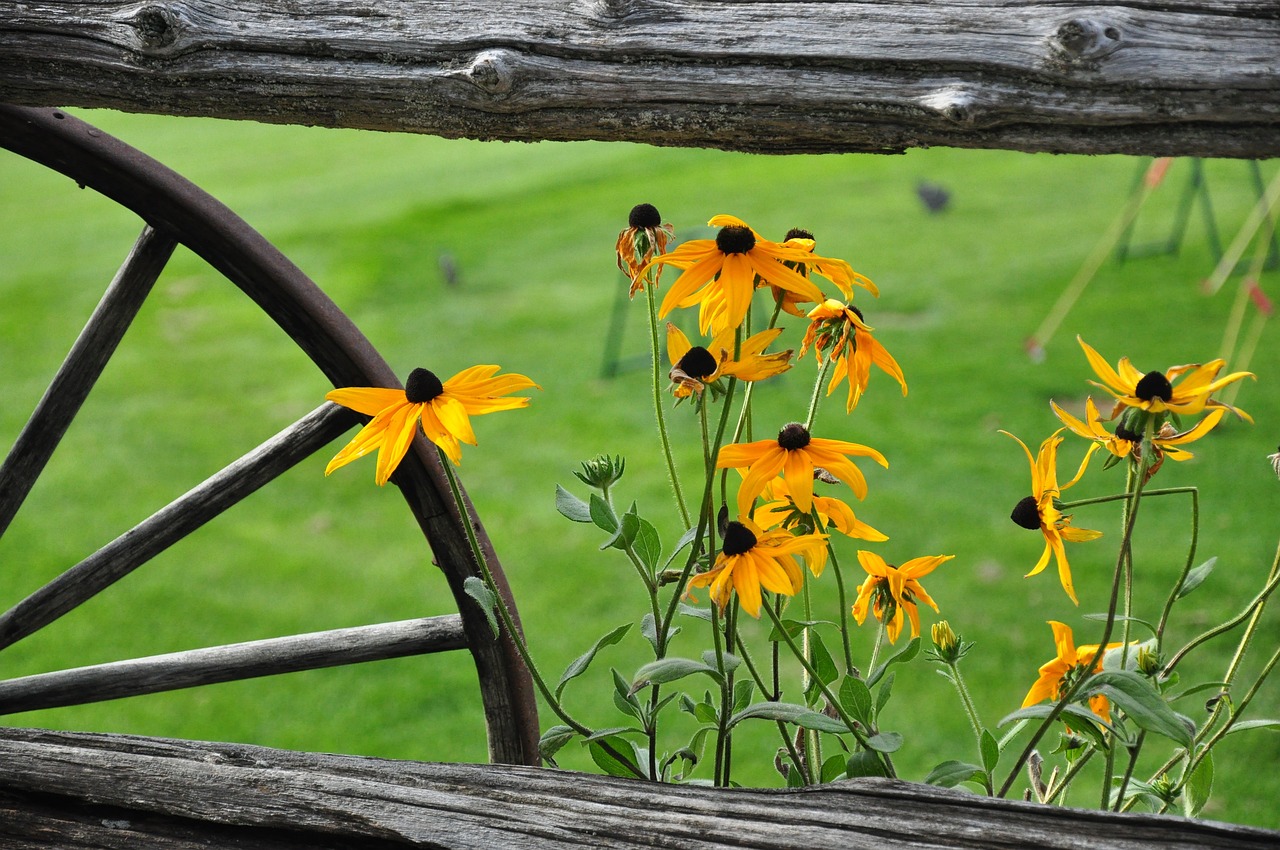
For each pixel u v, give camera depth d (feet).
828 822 5.92
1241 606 17.33
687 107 6.04
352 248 42.11
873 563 6.16
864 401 25.94
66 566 21.66
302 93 6.22
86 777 6.22
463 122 6.17
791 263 6.13
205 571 21.02
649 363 29.37
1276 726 6.12
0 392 30.86
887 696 6.12
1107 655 6.17
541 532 21.43
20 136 6.72
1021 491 21.35
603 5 6.05
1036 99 5.86
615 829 5.99
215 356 32.32
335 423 7.01
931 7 5.91
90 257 42.42
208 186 54.60
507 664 7.02
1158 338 27.84
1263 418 23.41
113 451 26.73
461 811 6.06
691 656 16.89
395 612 19.58
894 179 44.96
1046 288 31.94
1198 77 5.78
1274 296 29.43
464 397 5.92
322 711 16.44
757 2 6.00
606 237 41.32
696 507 21.76
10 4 6.30
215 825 6.13
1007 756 14.01
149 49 6.24
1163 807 6.17
